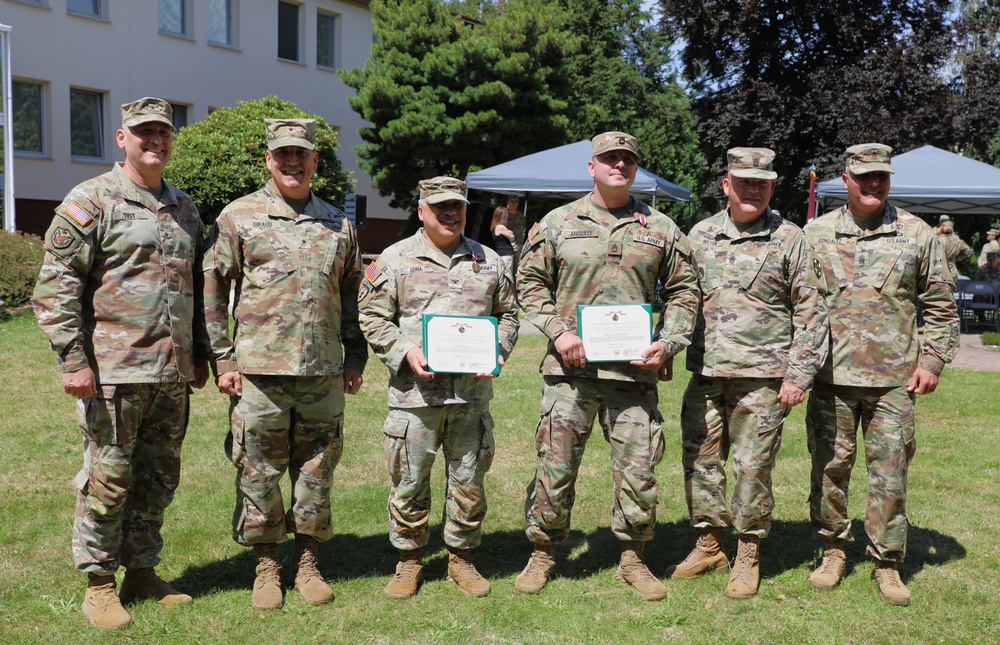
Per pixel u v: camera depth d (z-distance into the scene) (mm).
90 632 3525
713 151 24406
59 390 7594
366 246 25484
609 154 3922
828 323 4047
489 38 19766
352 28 24594
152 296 3545
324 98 24094
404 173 20953
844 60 23766
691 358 4168
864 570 4359
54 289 3379
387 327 3877
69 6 18234
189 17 20594
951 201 15328
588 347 3877
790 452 6465
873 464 4070
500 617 3777
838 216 4188
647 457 3975
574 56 31297
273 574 3922
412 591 3971
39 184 17891
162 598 3824
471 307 3938
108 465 3510
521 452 6348
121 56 19156
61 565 4160
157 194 3635
